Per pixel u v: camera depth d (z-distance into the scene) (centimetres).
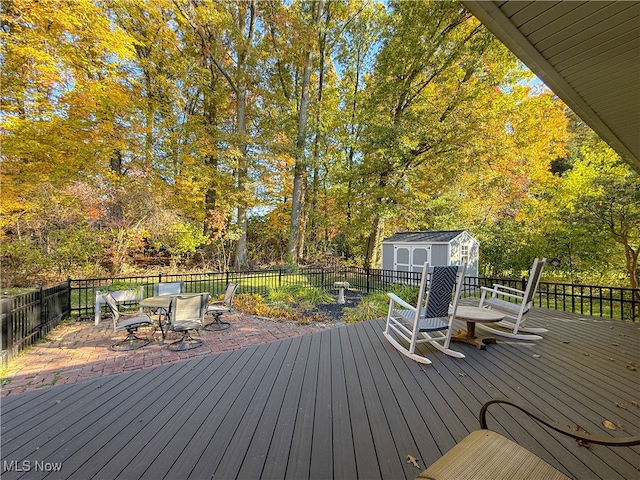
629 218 818
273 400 246
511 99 1180
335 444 188
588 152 1067
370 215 1244
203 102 1438
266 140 1328
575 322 483
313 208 1670
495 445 141
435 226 1560
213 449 185
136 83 1095
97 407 238
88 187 934
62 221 909
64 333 523
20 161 822
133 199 1008
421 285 326
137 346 455
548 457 173
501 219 1517
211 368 315
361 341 400
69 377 342
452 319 346
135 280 932
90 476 163
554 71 226
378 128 1138
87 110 895
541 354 345
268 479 160
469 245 1188
